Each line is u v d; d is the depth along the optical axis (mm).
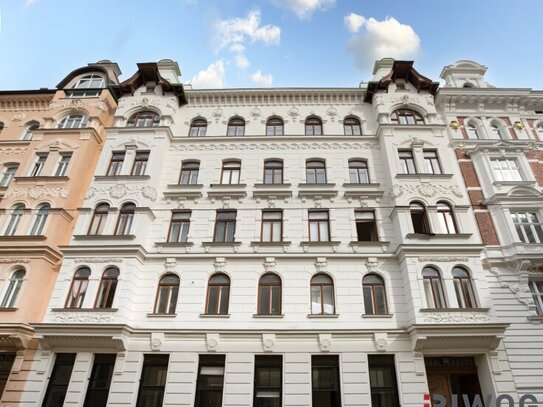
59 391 14719
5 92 24312
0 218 18750
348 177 20047
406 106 22250
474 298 15672
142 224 17828
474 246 16391
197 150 21344
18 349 15453
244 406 13969
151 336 15320
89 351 15125
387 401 14188
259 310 16203
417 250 16438
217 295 16672
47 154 20984
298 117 22703
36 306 16422
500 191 19281
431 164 19984
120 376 14531
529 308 16156
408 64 22906
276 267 17031
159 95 23078
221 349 15125
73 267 16625
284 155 20953
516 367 14727
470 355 15148
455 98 22516
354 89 23078
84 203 18594
